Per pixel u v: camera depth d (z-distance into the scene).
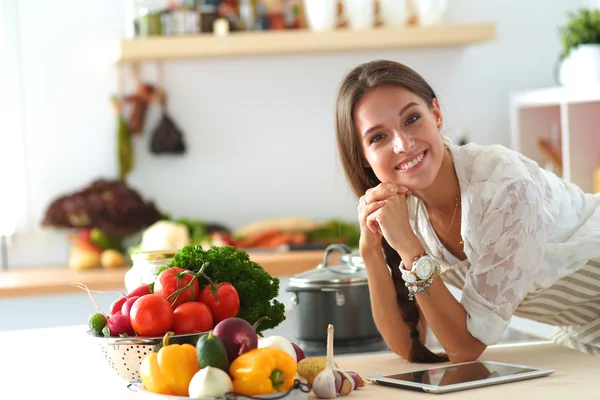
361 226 1.71
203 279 1.45
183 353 1.21
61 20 3.72
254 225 3.70
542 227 1.61
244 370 1.17
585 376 1.38
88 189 3.63
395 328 1.72
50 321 3.19
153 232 3.38
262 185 3.87
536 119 3.81
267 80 3.86
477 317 1.58
